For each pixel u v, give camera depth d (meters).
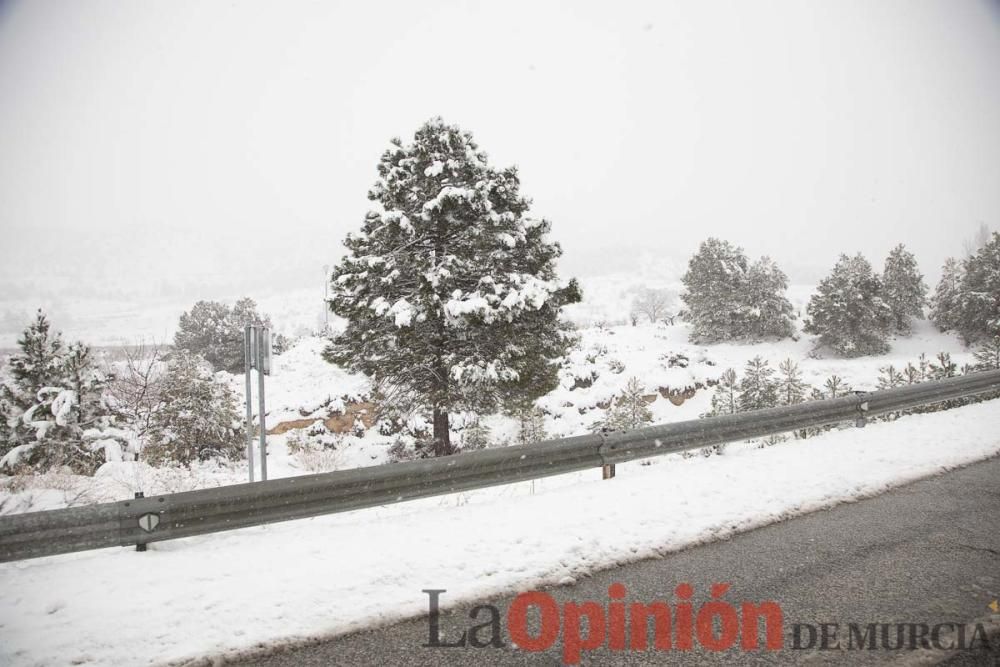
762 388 18.59
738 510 6.02
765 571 4.64
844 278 38.84
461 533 5.54
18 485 9.01
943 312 41.94
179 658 3.61
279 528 6.00
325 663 3.52
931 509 5.93
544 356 13.12
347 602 4.27
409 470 6.30
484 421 21.94
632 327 49.16
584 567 4.83
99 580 4.65
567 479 8.91
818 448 8.41
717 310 42.84
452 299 11.69
